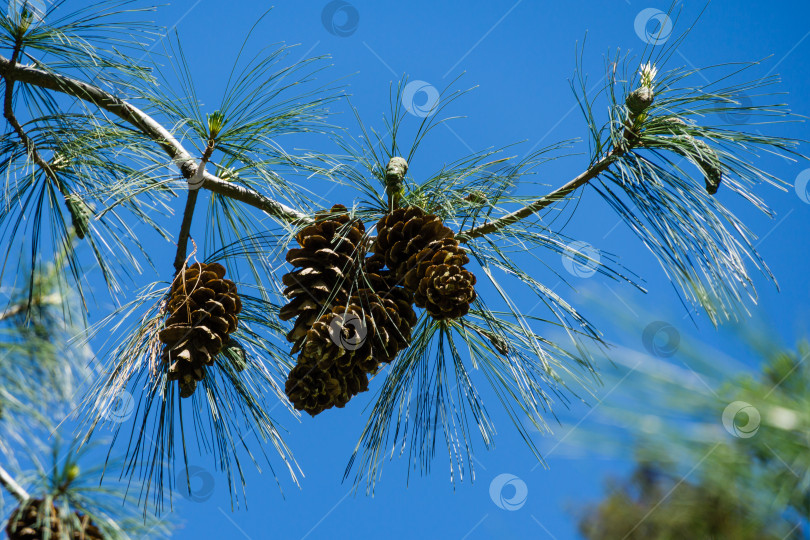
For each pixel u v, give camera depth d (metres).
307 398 1.38
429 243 1.38
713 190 1.36
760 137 1.37
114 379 1.37
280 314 1.39
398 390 1.43
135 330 1.40
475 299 1.39
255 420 1.43
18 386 1.39
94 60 1.43
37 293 1.43
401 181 1.42
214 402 1.42
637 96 1.37
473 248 1.39
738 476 0.75
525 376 1.38
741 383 0.78
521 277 1.37
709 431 0.77
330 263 1.40
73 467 1.38
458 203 1.41
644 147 1.39
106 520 1.38
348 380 1.39
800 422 0.75
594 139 1.40
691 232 1.35
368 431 1.43
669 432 0.77
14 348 1.40
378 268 1.41
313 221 1.42
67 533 1.34
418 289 1.37
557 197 1.39
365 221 1.42
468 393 1.42
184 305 1.40
